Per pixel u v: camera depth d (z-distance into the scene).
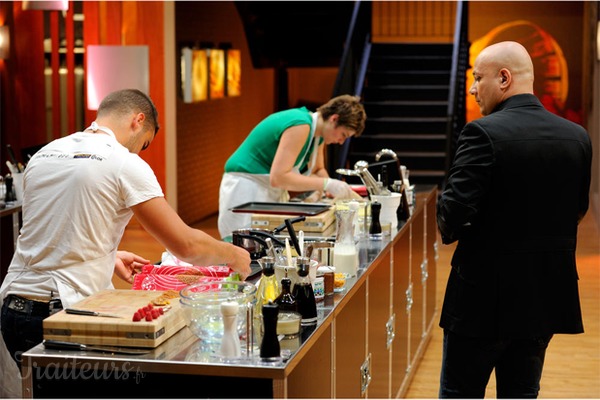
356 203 4.31
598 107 11.31
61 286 3.03
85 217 3.02
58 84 10.63
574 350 5.95
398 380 4.73
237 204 5.43
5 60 10.45
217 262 3.06
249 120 14.30
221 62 12.54
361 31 13.05
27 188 3.12
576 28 16.22
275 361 2.41
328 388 3.00
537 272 3.32
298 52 14.18
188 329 2.73
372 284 3.90
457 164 3.31
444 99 12.65
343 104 5.11
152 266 3.23
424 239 5.80
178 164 11.16
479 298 3.33
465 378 3.44
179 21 10.95
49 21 10.62
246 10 13.59
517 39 16.45
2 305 3.13
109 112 3.22
